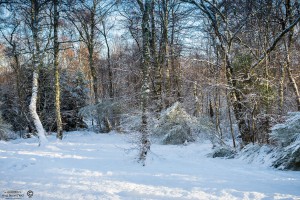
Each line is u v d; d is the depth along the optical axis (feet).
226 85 42.16
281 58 48.47
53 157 32.94
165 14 66.33
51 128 86.17
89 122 120.88
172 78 71.41
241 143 41.60
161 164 29.96
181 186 19.66
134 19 70.90
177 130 53.42
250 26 49.16
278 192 18.20
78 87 94.27
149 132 31.55
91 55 84.99
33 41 51.16
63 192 17.69
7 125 73.77
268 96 39.40
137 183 20.53
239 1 47.67
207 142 54.13
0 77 119.14
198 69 70.28
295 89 45.91
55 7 54.75
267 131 39.22
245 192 17.70
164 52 65.62
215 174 24.85
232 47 50.57
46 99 84.17
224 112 63.93
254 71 42.70
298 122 30.07
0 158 30.37
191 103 64.95
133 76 72.13
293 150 27.32
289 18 47.03
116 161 31.17
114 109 76.54
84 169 25.91
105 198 16.40
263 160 30.81
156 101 41.81
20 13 65.67
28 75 83.15
